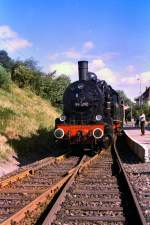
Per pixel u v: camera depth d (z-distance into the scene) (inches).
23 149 826.8
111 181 511.5
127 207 375.9
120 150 975.6
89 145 860.0
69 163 707.4
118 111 1091.9
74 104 863.1
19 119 1054.4
